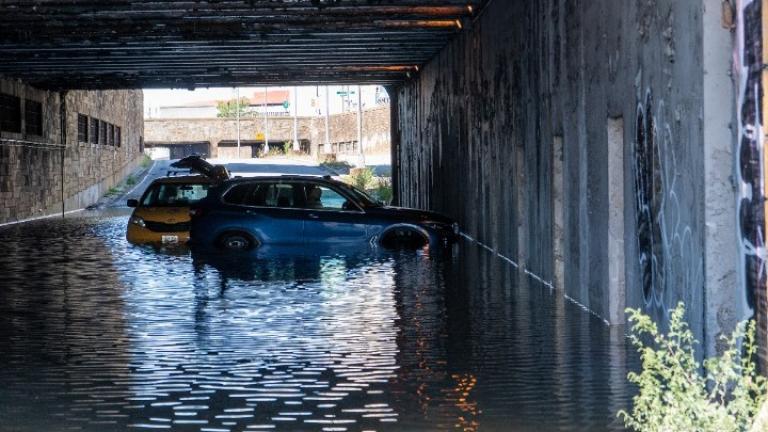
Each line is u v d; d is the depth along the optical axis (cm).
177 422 831
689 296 959
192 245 2314
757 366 826
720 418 636
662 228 1055
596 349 1126
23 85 3809
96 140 5225
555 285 1644
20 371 1033
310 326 1295
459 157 2692
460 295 1579
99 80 3862
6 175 3581
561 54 1564
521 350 1127
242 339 1205
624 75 1201
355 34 2680
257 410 870
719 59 895
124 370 1035
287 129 11731
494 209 2214
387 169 6888
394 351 1129
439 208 3105
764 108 813
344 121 10575
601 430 798
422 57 3272
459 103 2667
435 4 2298
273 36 2706
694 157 934
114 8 2273
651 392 678
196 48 2945
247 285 1706
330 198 2316
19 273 1930
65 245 2586
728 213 900
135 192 5566
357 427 812
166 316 1382
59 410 871
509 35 1984
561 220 1642
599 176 1342
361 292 1614
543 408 867
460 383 968
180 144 12388
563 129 1562
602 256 1330
